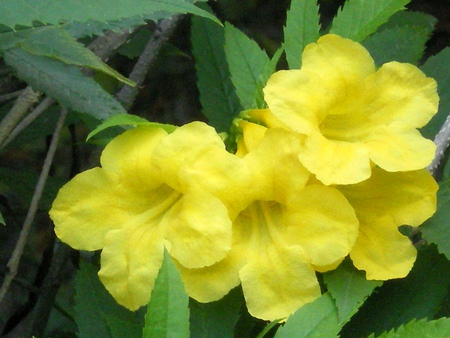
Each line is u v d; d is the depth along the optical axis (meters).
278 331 0.27
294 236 0.28
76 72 0.30
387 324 0.29
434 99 0.29
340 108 0.29
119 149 0.28
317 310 0.27
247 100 0.31
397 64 0.29
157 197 0.29
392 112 0.29
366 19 0.30
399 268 0.28
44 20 0.25
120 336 0.29
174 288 0.25
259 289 0.28
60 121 0.34
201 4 0.36
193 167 0.27
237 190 0.27
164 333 0.24
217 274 0.28
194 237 0.27
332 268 0.28
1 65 0.34
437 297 0.29
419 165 0.28
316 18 0.30
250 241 0.28
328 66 0.28
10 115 0.31
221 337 0.28
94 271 0.30
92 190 0.28
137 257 0.28
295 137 0.27
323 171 0.27
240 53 0.32
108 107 0.30
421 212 0.29
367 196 0.29
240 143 0.29
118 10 0.26
